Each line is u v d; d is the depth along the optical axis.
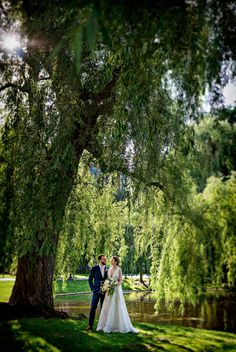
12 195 8.48
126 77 6.88
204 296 13.45
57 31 7.12
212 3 5.30
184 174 12.17
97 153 9.77
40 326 8.52
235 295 21.34
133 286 26.94
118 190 11.86
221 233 15.00
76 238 12.09
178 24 4.86
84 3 4.34
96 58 9.46
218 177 16.95
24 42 7.86
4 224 8.31
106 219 12.73
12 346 6.92
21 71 8.77
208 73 5.83
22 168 8.47
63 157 8.23
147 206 11.35
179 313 15.57
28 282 9.95
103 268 9.26
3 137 9.16
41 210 8.17
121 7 4.58
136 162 9.70
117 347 7.27
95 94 9.66
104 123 9.38
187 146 9.31
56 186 8.25
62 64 8.52
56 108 8.76
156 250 13.08
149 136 9.00
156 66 6.27
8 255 8.30
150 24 4.97
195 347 7.68
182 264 12.38
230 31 5.45
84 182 10.88
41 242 9.50
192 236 12.36
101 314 8.95
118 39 6.26
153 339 8.22
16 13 6.57
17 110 8.91
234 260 15.59
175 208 11.79
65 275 12.91
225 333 9.57
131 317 14.64
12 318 9.16
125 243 14.15
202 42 5.32
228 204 15.44
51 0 5.71
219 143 17.45
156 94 9.17
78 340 7.61
